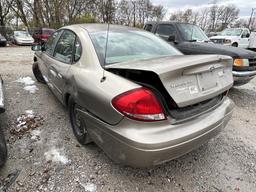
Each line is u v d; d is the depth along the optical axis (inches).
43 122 126.3
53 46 142.2
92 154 98.8
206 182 85.9
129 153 68.8
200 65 75.4
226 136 120.6
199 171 91.7
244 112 157.4
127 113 67.1
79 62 98.1
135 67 73.5
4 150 85.3
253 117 148.9
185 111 76.2
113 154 75.9
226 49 181.8
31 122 125.6
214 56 83.0
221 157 101.3
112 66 81.4
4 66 286.7
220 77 88.4
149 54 100.6
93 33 104.0
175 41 216.8
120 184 83.1
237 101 179.6
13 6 1108.5
